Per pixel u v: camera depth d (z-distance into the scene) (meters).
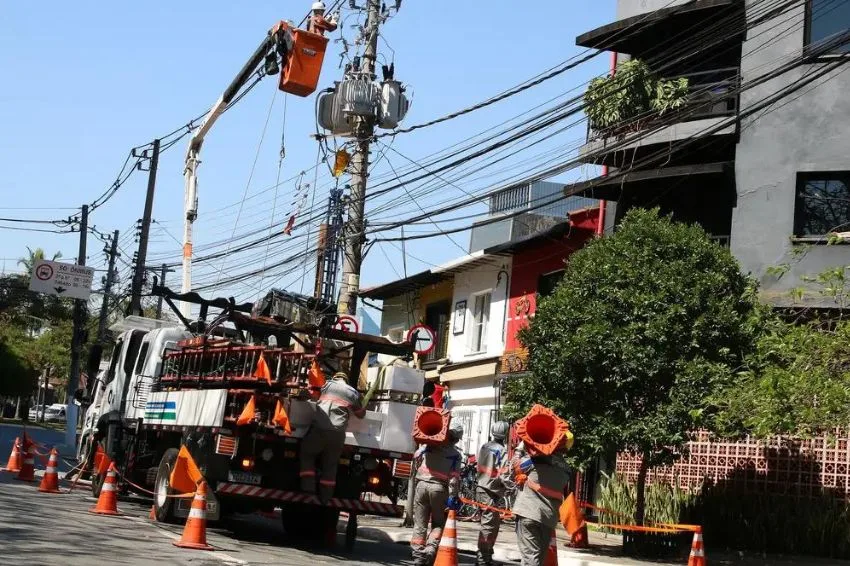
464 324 31.19
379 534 18.27
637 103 22.03
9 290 60.25
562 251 26.33
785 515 17.39
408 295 36.06
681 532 16.77
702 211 22.39
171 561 10.35
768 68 21.22
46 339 80.25
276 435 13.20
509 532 20.06
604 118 22.33
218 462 13.27
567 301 16.42
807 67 20.86
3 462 26.23
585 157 18.94
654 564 15.46
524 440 9.50
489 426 28.47
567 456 16.19
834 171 20.48
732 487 18.75
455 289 32.22
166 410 15.47
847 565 16.02
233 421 13.09
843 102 20.62
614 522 19.62
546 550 9.62
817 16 20.98
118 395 18.80
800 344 11.33
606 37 23.59
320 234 27.12
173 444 15.63
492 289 29.80
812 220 20.67
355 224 20.34
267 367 12.65
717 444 19.17
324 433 13.21
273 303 16.73
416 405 14.38
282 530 16.48
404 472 14.19
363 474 14.13
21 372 71.19
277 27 17.77
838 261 19.97
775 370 10.95
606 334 15.69
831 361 11.23
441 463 12.31
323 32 17.98
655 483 19.30
